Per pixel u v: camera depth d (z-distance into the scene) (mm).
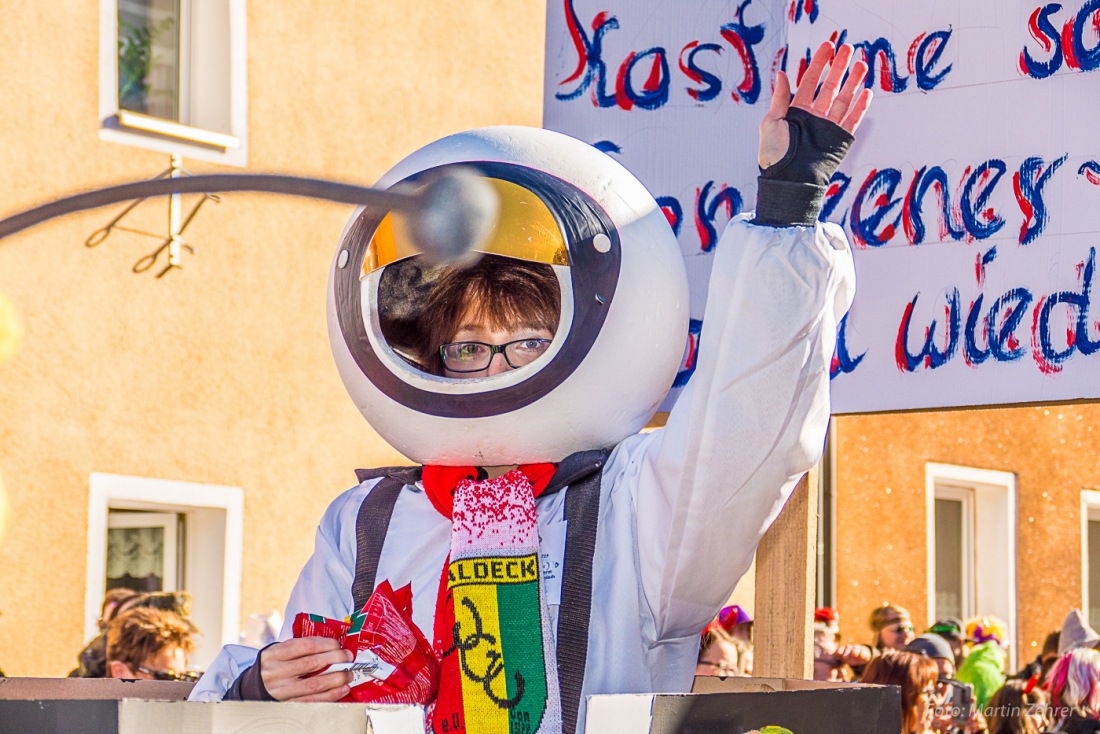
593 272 2598
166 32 10875
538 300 2701
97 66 10250
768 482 2445
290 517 11031
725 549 2518
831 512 13930
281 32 11234
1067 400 3229
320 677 2439
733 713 2104
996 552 15523
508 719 2547
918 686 6090
